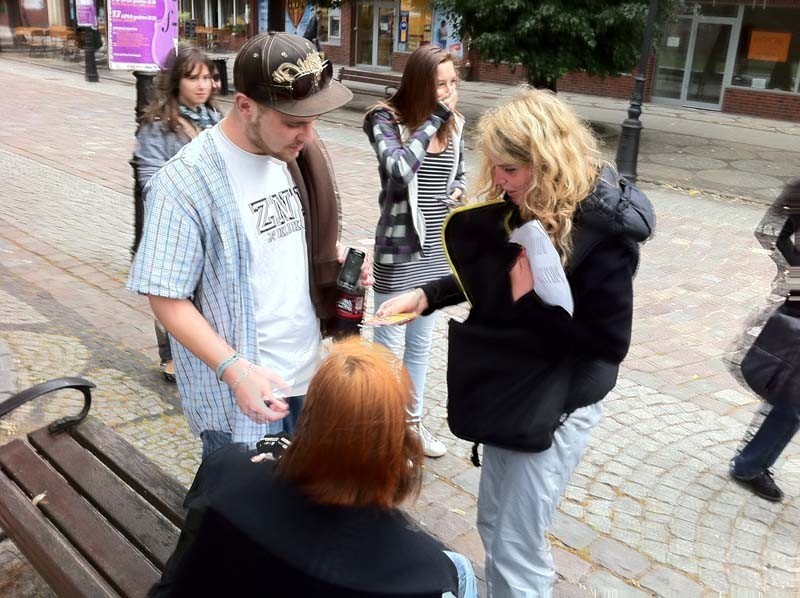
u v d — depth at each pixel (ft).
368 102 56.59
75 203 26.32
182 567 4.50
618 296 6.26
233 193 6.75
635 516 10.92
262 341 7.30
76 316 16.76
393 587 4.12
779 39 57.47
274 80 6.14
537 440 6.64
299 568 4.15
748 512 11.11
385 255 10.80
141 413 12.94
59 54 88.79
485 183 6.75
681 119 56.44
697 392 14.76
